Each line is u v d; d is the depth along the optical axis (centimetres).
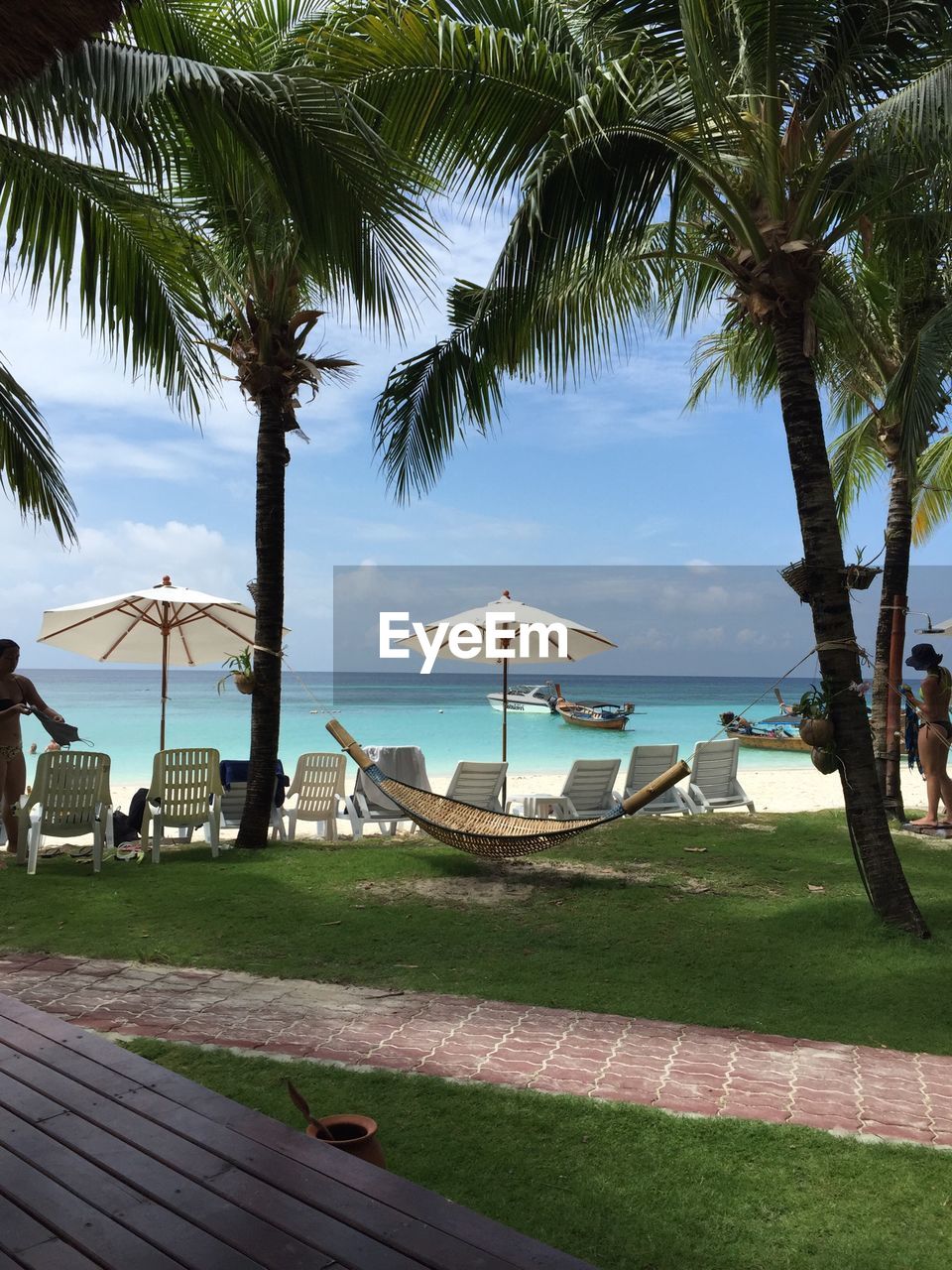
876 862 703
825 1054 475
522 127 780
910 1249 300
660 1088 426
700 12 668
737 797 1262
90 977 572
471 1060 454
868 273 1101
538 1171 345
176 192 900
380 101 761
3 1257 204
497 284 761
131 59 552
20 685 966
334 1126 300
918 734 1130
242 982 572
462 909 755
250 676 1022
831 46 716
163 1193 229
